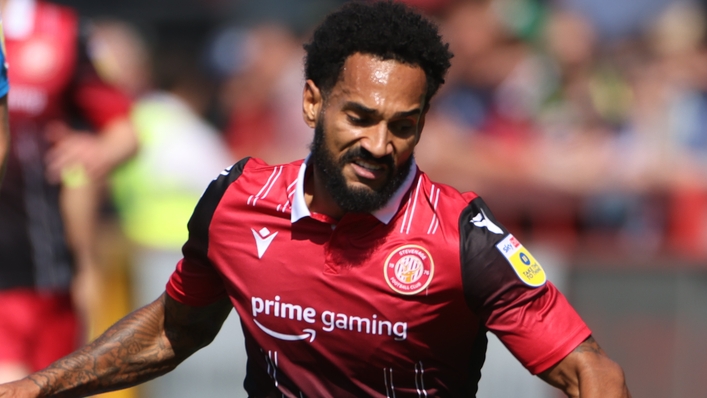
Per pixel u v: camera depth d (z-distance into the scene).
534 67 22.72
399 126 9.23
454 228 9.48
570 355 9.31
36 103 16.95
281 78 25.61
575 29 23.73
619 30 26.94
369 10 9.30
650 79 24.58
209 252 10.25
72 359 10.50
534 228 21.88
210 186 10.39
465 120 22.58
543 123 22.56
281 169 10.21
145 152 21.44
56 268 17.28
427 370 9.83
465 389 10.21
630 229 22.03
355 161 9.25
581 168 22.14
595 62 24.23
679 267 19.50
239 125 25.66
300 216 9.68
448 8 23.30
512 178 21.84
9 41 16.86
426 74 9.34
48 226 17.11
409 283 9.41
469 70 22.98
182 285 10.69
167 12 27.84
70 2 27.28
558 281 19.62
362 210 9.36
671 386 19.52
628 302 19.50
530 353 9.38
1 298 16.75
